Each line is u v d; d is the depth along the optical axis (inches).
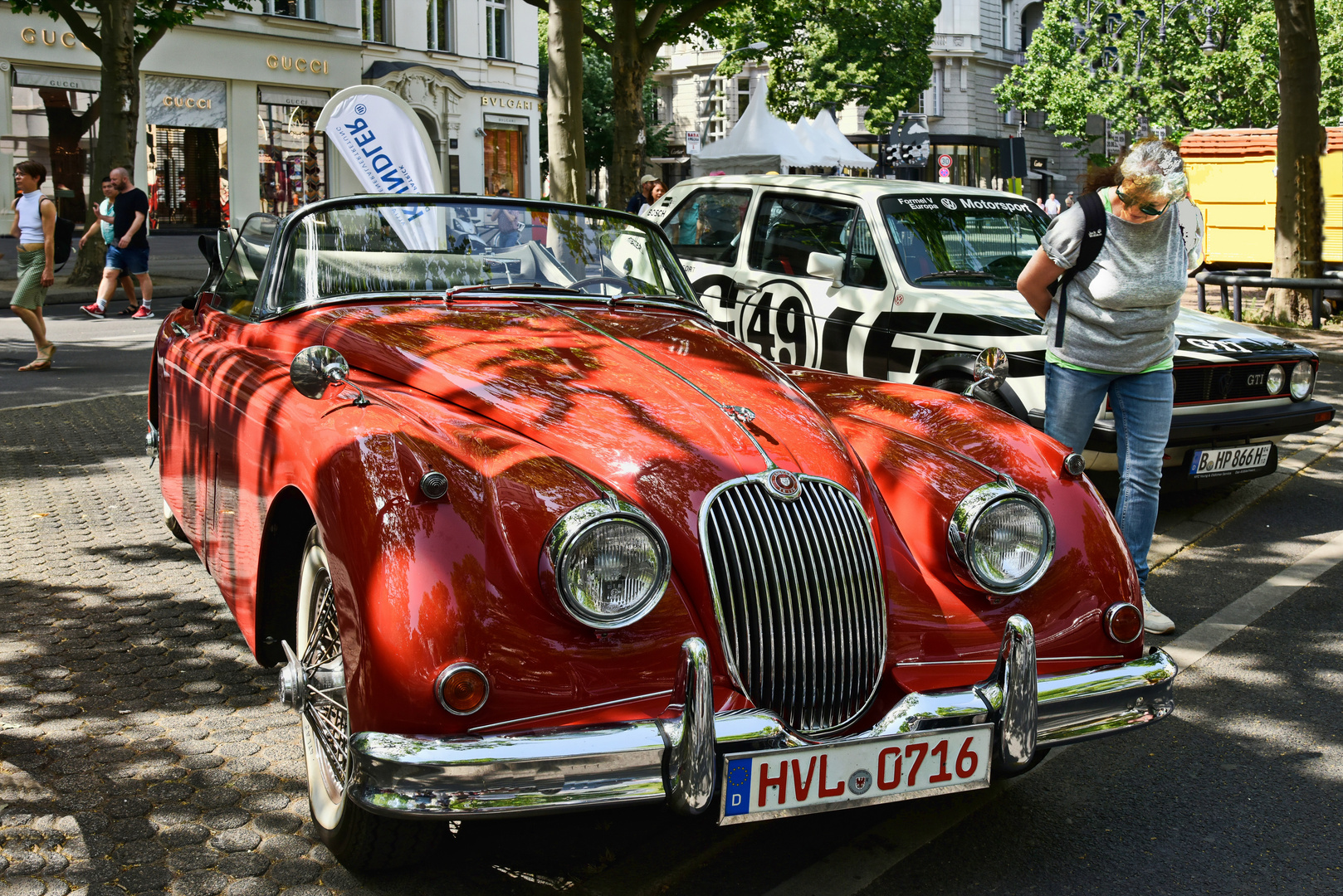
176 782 127.3
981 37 1909.4
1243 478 243.4
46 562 199.6
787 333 286.8
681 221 336.2
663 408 120.1
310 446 113.7
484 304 154.6
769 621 105.9
